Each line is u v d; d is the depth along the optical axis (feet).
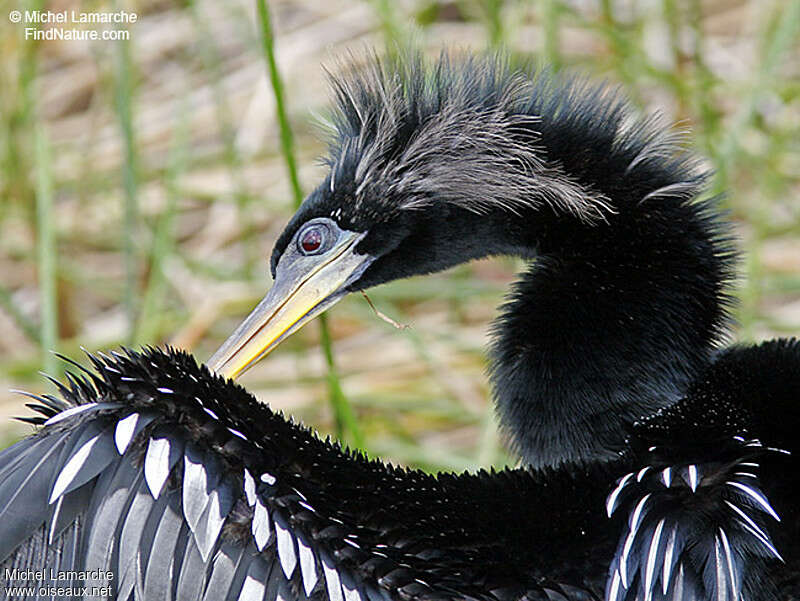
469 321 42.78
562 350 24.88
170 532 20.62
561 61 41.09
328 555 21.35
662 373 24.53
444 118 25.93
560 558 22.22
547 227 25.79
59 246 45.19
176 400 21.53
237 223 45.57
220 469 21.30
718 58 47.24
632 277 24.94
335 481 22.57
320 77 45.65
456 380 40.09
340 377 39.32
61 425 21.74
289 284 26.63
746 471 22.27
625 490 22.53
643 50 44.96
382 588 21.44
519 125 25.68
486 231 26.35
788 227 42.91
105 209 45.42
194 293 43.24
